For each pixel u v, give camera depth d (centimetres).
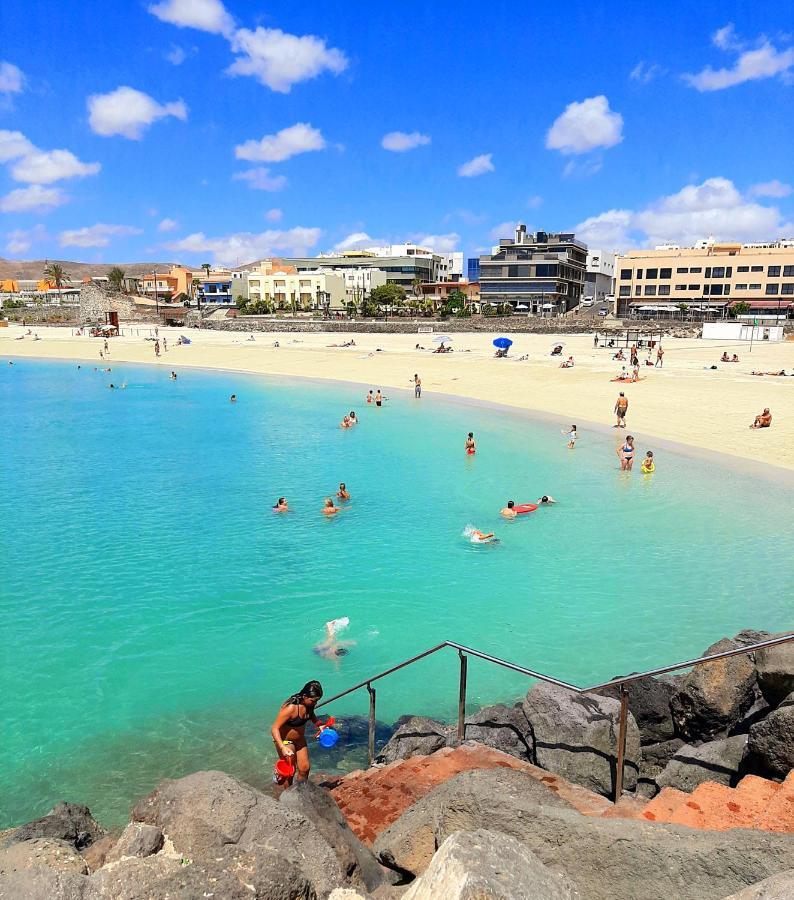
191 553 2036
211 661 1427
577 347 7850
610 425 3819
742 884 397
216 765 1090
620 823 467
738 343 8062
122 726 1203
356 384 5944
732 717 902
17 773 1080
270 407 4881
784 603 1644
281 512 2422
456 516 2353
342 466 3095
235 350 8769
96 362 8456
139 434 3934
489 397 4962
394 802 707
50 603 1705
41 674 1379
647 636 1497
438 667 1388
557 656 1420
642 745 966
